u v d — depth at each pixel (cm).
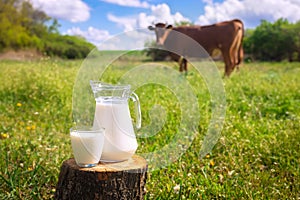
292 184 121
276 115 205
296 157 139
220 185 117
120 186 88
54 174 119
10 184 107
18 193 105
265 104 221
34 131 172
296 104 227
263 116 204
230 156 136
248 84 291
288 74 401
